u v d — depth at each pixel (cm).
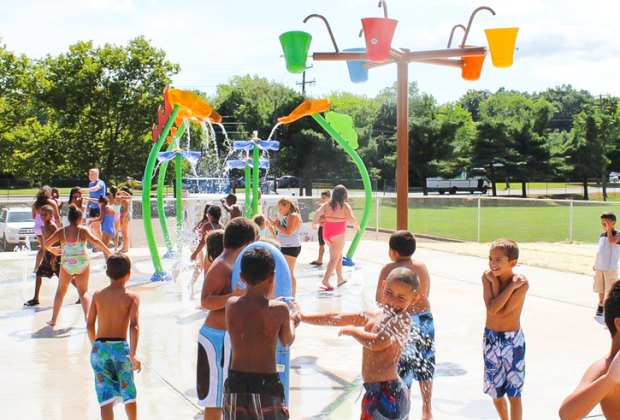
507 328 470
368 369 392
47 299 1002
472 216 3008
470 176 5909
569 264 1350
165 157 1366
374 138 5038
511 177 5509
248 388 356
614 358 226
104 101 3556
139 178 4362
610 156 5972
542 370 649
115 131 3659
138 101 3575
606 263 871
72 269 815
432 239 2072
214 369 443
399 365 488
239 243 456
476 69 731
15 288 1095
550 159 5444
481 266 1362
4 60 3375
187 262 1379
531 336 784
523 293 467
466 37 715
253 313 363
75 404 553
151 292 1054
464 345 741
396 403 384
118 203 1568
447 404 550
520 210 3241
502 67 698
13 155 3512
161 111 1167
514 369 467
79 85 3475
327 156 4244
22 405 550
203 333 447
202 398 446
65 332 800
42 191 1114
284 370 432
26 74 3438
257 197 1304
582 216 2789
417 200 2558
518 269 1300
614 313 237
